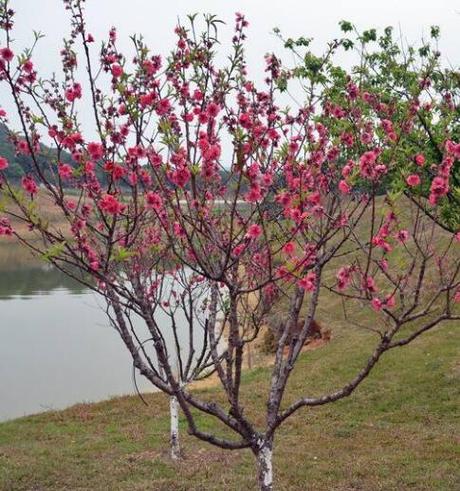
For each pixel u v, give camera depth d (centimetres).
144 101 358
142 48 378
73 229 356
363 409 1262
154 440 1141
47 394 1875
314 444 1069
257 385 1545
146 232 480
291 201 380
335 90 625
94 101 361
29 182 356
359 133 486
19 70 334
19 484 903
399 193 382
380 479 864
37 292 3912
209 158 342
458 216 569
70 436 1231
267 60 448
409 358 1491
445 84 700
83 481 909
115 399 1558
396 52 784
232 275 409
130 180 371
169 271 568
